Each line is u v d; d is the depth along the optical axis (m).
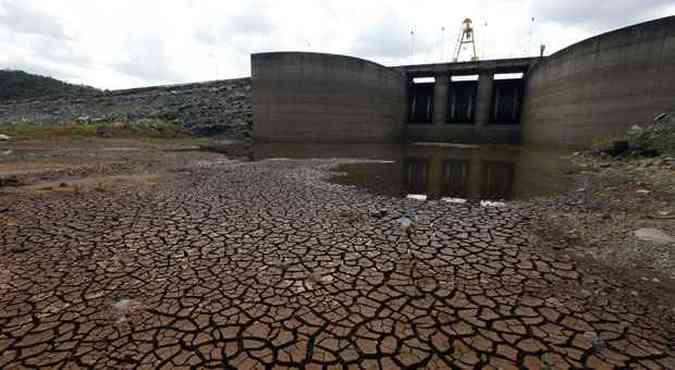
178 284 4.19
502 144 35.19
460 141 37.59
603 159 14.84
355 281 4.32
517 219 7.13
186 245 5.46
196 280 4.30
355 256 5.11
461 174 14.01
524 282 4.29
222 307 3.70
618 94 21.05
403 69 39.00
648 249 5.07
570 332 3.29
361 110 34.56
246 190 9.88
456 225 6.70
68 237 5.73
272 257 5.04
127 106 50.56
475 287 4.17
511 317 3.54
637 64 19.98
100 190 9.50
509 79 37.06
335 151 25.14
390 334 3.27
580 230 6.22
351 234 6.11
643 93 19.84
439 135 38.75
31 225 6.34
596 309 3.67
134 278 4.32
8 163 14.62
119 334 3.23
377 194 9.77
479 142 36.56
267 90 32.56
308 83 32.12
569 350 3.04
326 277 4.43
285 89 32.25
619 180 10.50
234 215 7.21
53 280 4.24
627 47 20.39
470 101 40.12
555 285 4.20
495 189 10.66
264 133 33.44
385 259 5.01
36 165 14.17
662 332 3.28
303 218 7.08
